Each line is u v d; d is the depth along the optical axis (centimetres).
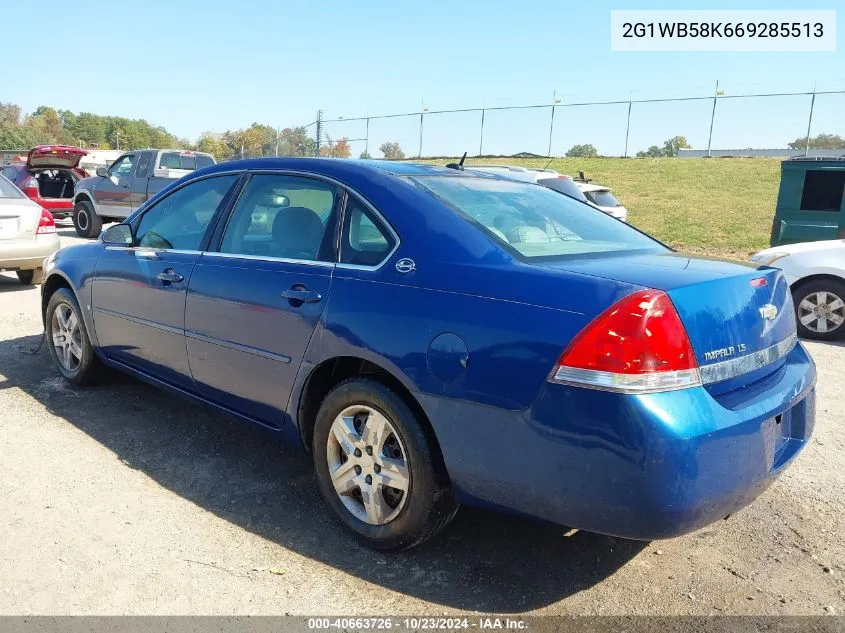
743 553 315
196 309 377
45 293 525
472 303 266
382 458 296
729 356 255
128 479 366
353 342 296
